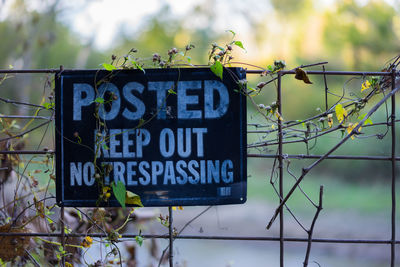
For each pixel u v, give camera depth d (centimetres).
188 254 983
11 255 284
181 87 268
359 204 1302
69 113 269
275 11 1661
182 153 268
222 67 261
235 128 268
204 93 268
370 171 1525
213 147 268
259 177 1788
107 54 1647
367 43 1303
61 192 268
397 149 1347
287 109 1816
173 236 270
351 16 1338
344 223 1134
